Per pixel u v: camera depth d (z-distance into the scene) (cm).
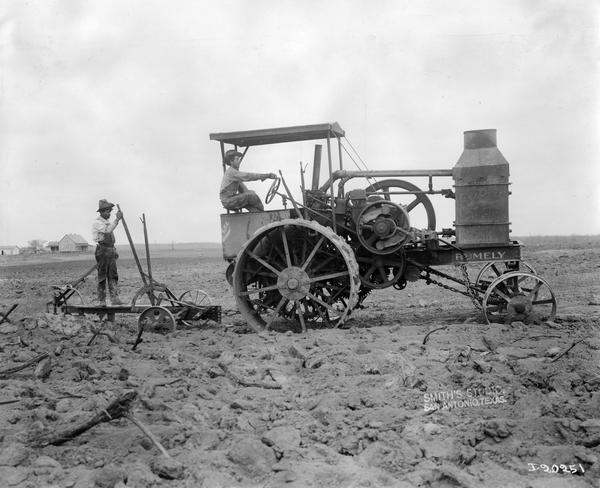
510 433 573
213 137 1061
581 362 747
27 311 1480
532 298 996
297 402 676
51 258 5303
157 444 556
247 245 1030
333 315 1250
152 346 941
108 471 507
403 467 527
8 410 647
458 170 1024
